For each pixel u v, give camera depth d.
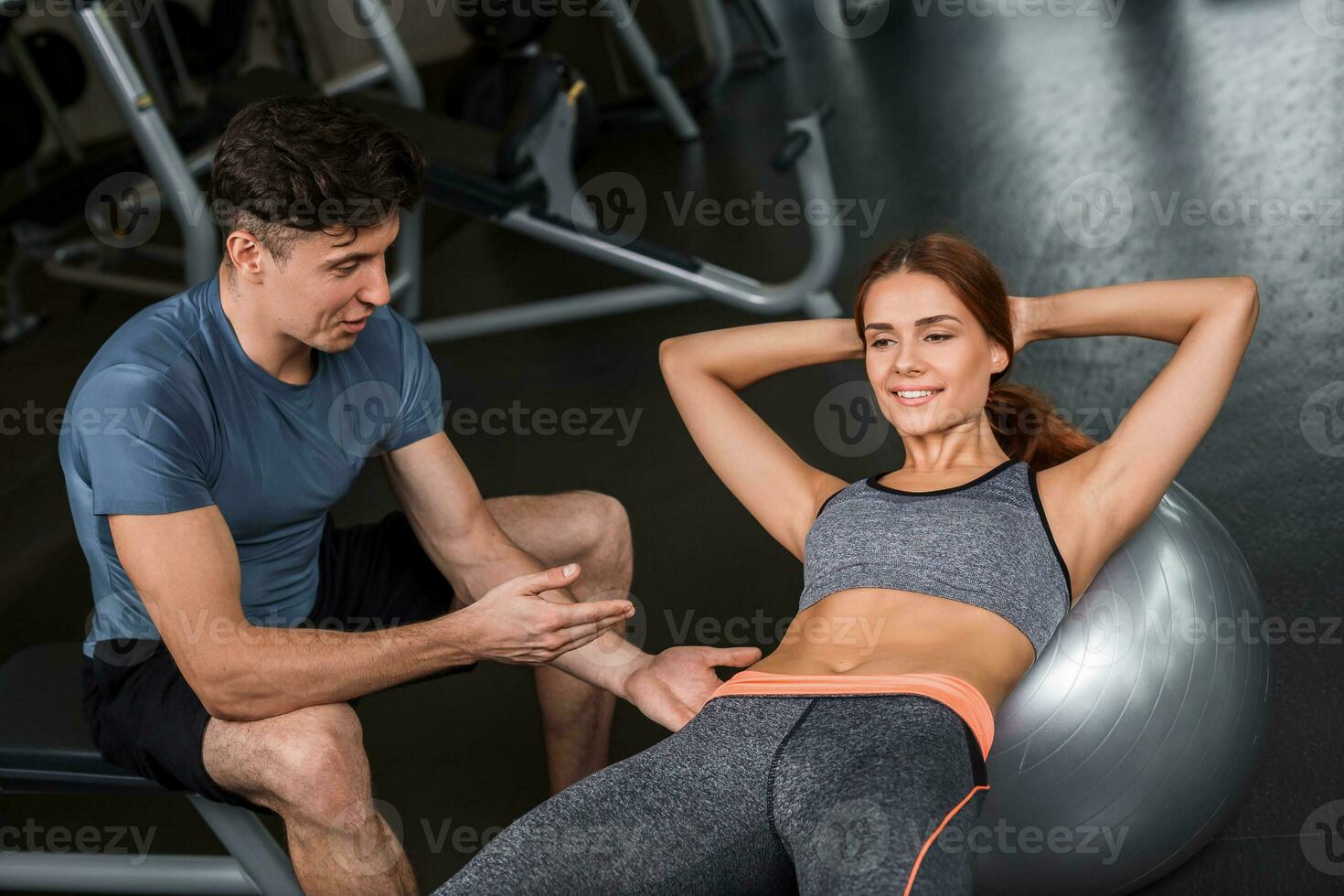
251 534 1.40
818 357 1.48
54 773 1.39
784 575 2.04
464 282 3.52
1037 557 1.21
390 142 1.26
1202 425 1.26
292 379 1.38
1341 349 2.25
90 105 5.73
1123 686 1.22
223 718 1.28
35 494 2.79
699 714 1.18
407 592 1.58
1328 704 1.55
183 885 1.52
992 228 3.04
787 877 1.10
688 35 4.33
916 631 1.17
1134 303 1.35
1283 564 1.80
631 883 1.02
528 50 3.06
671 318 3.06
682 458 2.47
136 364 1.28
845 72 4.51
